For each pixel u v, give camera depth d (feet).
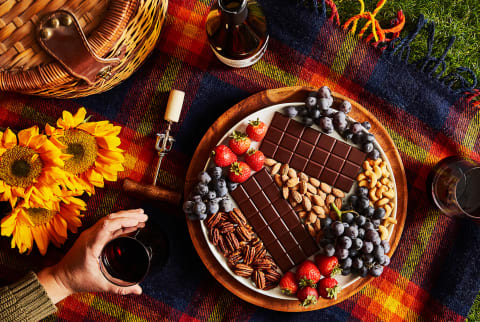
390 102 3.24
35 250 3.17
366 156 3.03
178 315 3.19
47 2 2.53
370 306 3.22
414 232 3.23
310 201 3.03
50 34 2.45
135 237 2.79
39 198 2.76
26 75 2.52
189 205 2.94
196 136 3.21
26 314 2.86
